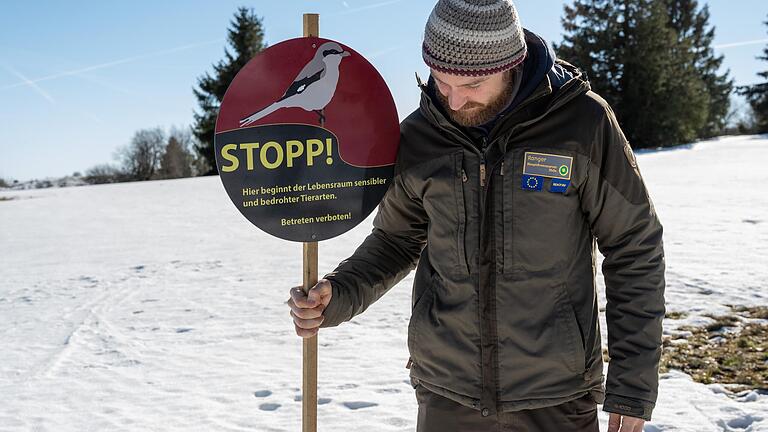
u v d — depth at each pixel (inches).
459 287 69.6
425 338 72.6
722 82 2038.6
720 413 146.1
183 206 834.2
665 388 163.0
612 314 68.2
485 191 67.6
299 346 226.8
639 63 1472.7
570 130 66.1
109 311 296.4
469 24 61.9
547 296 67.1
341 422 155.0
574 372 67.5
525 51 65.2
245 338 239.5
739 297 243.9
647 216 66.8
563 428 68.1
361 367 196.2
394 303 275.9
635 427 65.8
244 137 71.7
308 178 74.0
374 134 75.7
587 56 1533.0
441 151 71.2
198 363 211.3
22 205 936.3
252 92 71.8
